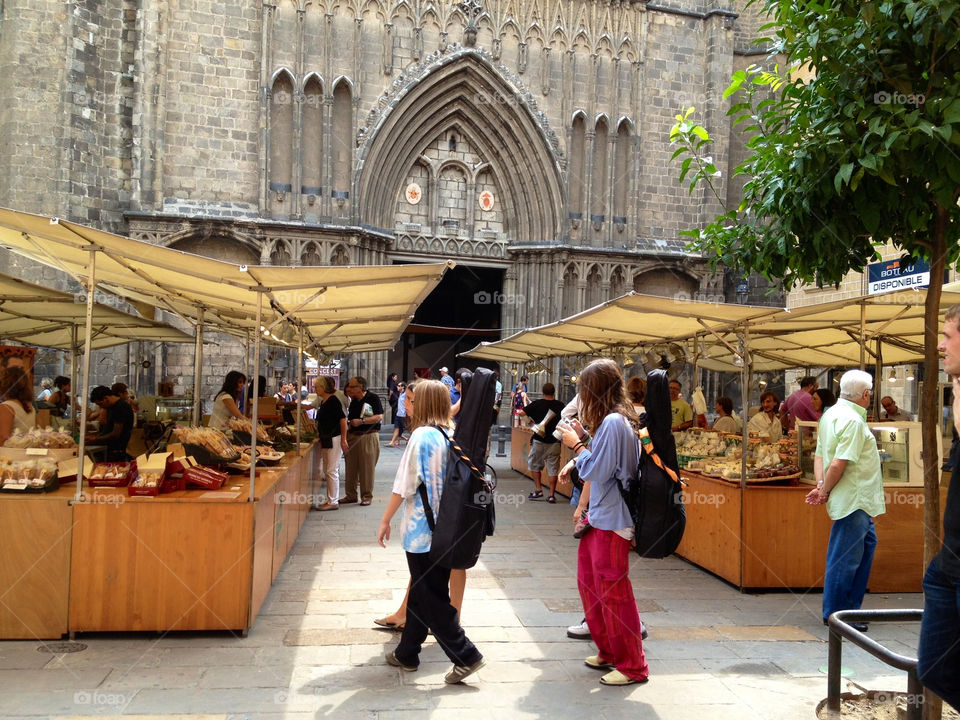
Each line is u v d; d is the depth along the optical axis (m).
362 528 8.55
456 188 24.00
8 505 4.64
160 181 20.28
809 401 8.36
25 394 6.23
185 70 20.72
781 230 4.89
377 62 22.05
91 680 4.07
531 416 11.15
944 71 4.14
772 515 6.31
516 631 5.12
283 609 5.44
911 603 6.03
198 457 5.84
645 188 24.78
